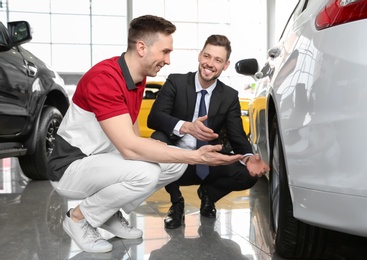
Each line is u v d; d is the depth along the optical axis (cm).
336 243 163
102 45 1630
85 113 180
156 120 226
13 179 416
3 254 188
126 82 172
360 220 118
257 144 240
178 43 1667
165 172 202
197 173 231
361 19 116
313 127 127
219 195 249
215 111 232
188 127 211
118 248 191
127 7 1523
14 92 315
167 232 218
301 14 167
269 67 205
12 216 260
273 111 182
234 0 1662
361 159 114
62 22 1603
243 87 1662
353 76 115
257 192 340
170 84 231
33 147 358
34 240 208
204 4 1659
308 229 158
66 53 1617
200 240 204
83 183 182
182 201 233
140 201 198
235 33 1675
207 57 220
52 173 188
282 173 157
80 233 187
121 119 168
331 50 123
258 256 180
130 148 168
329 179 123
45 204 293
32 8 1582
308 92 130
